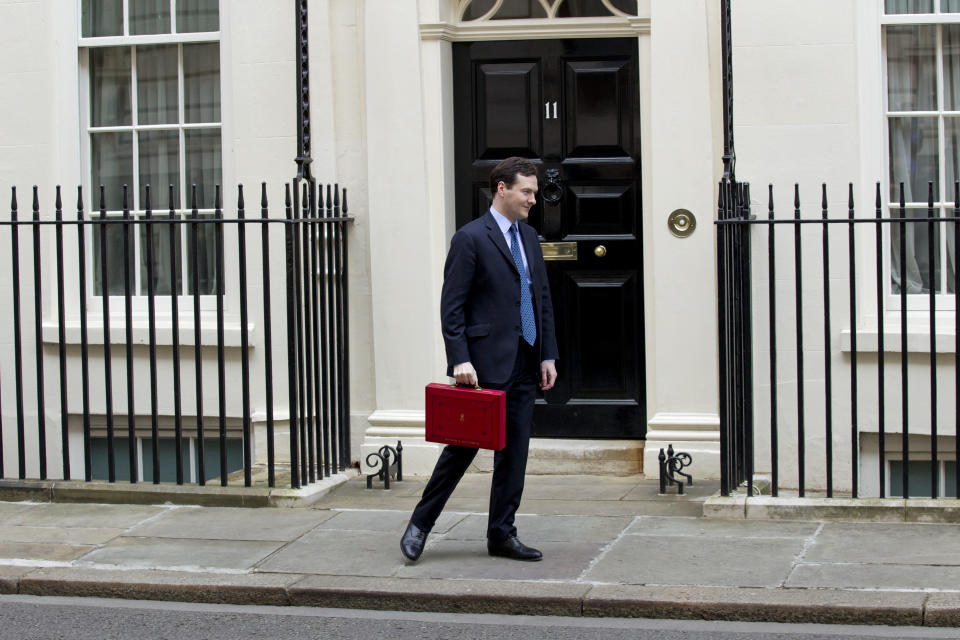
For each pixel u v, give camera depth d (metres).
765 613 4.71
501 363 5.27
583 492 6.67
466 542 5.70
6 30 7.69
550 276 7.27
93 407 7.64
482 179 7.34
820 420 6.75
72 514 6.35
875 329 6.66
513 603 4.91
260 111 7.33
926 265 6.82
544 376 5.46
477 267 5.29
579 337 7.27
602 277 7.24
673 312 6.85
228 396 7.48
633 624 4.75
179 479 6.57
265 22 7.30
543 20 7.20
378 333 7.19
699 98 6.76
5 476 7.81
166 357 7.52
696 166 6.78
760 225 6.75
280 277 7.39
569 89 7.23
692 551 5.40
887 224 6.76
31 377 7.77
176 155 7.67
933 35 6.81
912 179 6.84
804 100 6.67
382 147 7.11
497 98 7.30
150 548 5.71
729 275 6.06
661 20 6.78
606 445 7.19
